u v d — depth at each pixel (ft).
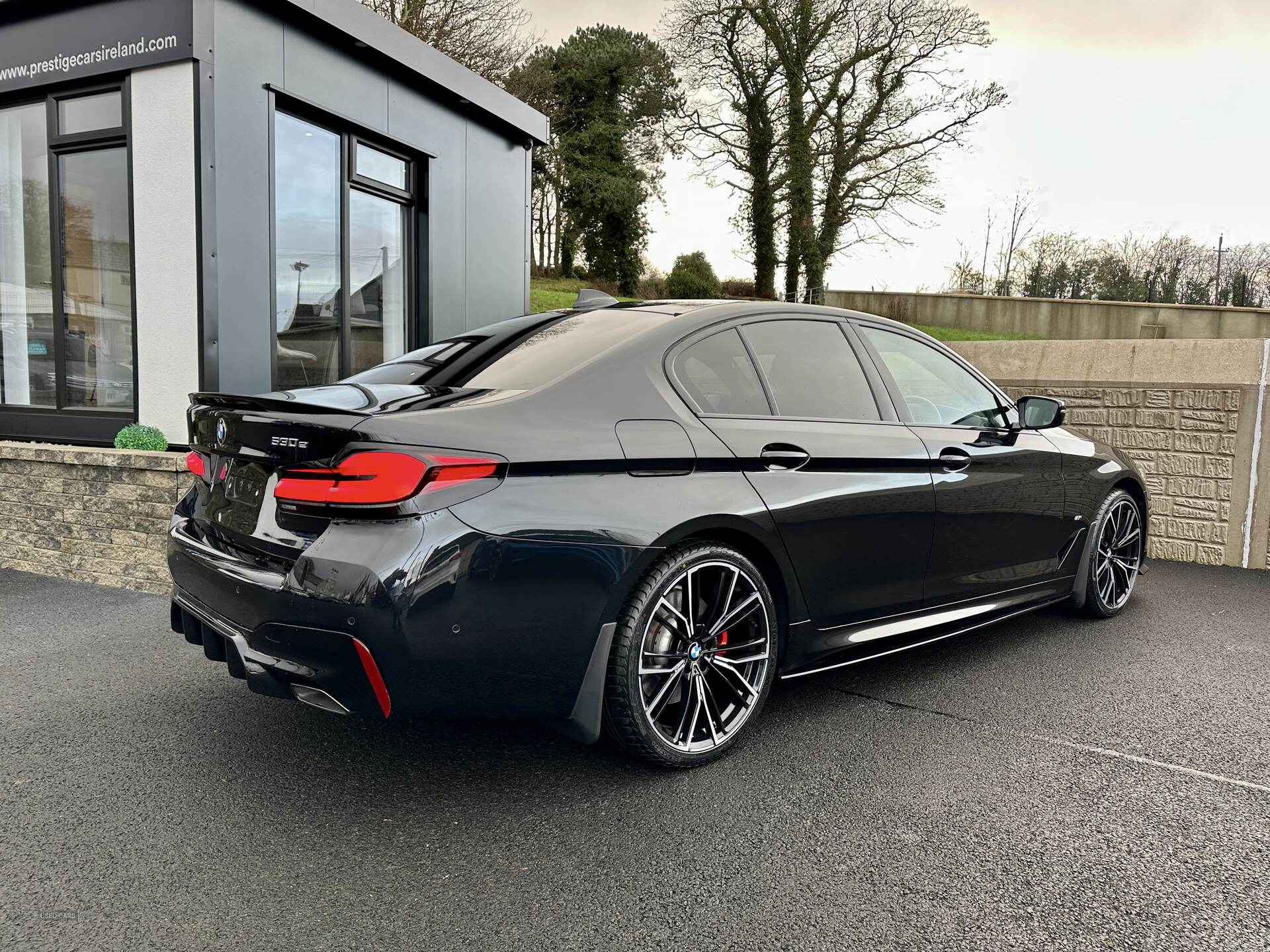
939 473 10.11
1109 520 13.30
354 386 8.37
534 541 6.79
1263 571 17.99
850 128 79.25
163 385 18.07
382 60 22.53
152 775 7.90
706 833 6.89
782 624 8.80
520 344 8.87
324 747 8.57
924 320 85.05
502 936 5.52
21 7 18.71
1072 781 7.86
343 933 5.54
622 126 109.29
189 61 17.24
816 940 5.48
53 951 5.31
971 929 5.60
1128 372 19.69
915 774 7.99
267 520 7.20
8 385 21.26
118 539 15.28
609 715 7.56
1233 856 6.56
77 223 19.52
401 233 24.91
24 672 10.71
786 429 8.77
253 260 18.69
